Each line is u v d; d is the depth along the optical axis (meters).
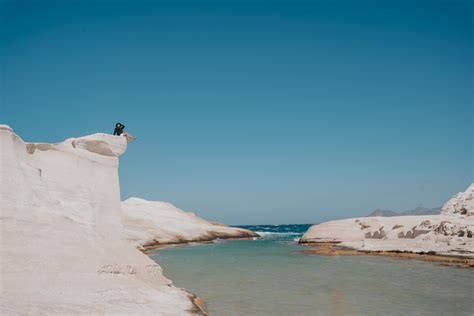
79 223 14.64
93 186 16.80
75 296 9.88
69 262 11.76
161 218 57.06
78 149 17.67
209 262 28.03
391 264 25.70
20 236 11.65
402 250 31.42
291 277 20.28
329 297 15.11
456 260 26.75
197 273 22.00
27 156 15.27
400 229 39.41
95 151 18.06
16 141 14.68
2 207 12.06
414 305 13.81
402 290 16.58
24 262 10.71
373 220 46.88
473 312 12.80
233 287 17.30
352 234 46.03
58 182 15.84
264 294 15.64
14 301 8.48
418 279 19.48
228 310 12.92
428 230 35.75
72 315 8.41
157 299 11.61
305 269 23.55
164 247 45.47
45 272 10.76
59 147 16.91
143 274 13.96
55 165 16.31
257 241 59.16
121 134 19.19
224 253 36.03
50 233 12.63
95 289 10.81
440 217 42.38
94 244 13.65
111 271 12.58
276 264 26.34
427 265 24.94
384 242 36.12
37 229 12.40
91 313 8.82
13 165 13.48
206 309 12.96
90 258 12.54
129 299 10.85
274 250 39.12
